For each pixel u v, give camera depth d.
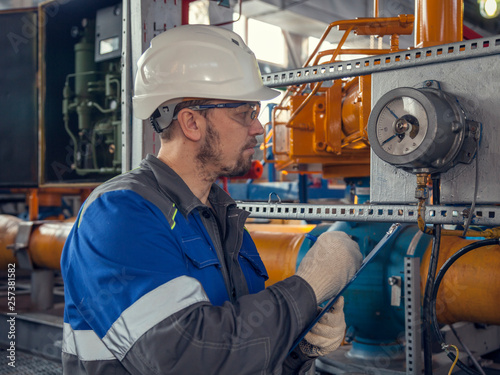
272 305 0.91
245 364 0.85
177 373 0.84
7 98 4.00
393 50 2.30
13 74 3.98
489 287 1.91
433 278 1.37
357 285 2.30
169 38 1.13
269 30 11.09
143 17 1.97
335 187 6.29
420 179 1.32
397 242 2.27
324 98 2.76
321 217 1.55
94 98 3.77
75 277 0.97
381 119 1.37
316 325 1.06
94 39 3.82
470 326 2.89
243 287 1.14
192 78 1.08
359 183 3.09
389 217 1.41
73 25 3.91
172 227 0.98
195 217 1.08
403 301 2.18
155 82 1.11
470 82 1.32
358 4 8.30
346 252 1.00
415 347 2.02
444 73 1.36
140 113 1.14
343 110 2.56
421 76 1.40
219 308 0.89
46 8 3.74
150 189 1.01
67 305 1.00
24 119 3.96
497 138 1.27
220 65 1.09
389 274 2.24
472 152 1.30
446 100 1.29
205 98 1.08
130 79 2.01
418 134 1.28
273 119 3.18
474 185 1.30
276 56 11.25
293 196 5.52
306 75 1.64
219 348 0.85
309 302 0.93
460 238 2.15
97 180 3.56
